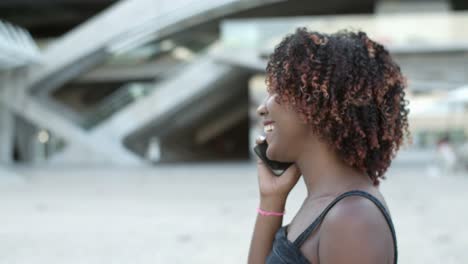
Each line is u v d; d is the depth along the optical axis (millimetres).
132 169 17750
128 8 18906
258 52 18359
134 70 24562
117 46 19672
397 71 1012
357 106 955
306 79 960
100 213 7570
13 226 6539
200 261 4703
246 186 11297
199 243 5441
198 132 28328
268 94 1088
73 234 6012
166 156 23859
